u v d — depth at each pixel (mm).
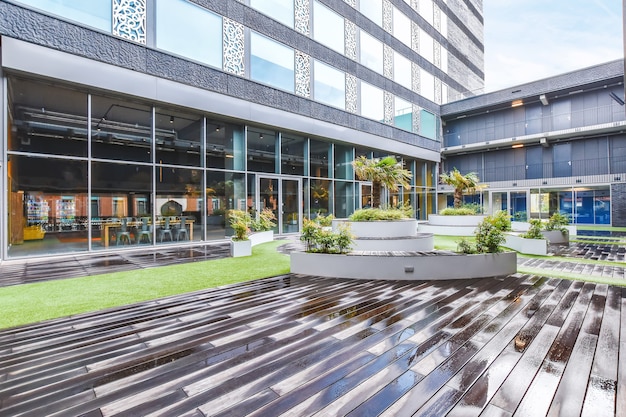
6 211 7867
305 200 15016
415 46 21797
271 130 13789
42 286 5602
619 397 2371
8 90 7941
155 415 2197
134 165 10016
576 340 3355
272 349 3184
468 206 18750
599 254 9492
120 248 9703
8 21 7566
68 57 8375
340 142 16484
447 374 2703
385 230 9969
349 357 3008
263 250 9930
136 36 9594
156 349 3195
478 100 23328
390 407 2270
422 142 22188
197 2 10977
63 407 2293
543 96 20953
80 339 3436
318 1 15273
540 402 2320
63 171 8812
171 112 10852
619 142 19922
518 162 23547
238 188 12586
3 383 2604
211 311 4332
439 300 4781
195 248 10344
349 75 16672
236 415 2191
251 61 12508
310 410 2240
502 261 6410
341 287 5555
